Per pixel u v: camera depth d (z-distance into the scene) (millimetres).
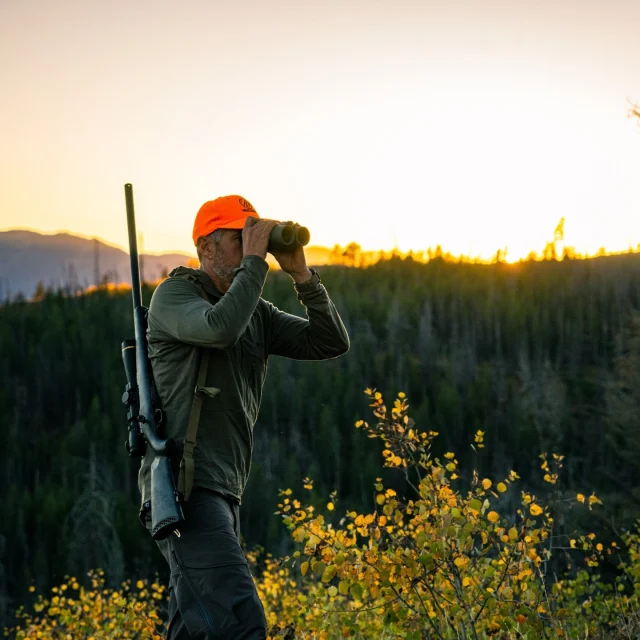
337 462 87375
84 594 12391
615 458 41531
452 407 93812
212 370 3613
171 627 3500
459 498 4730
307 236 3760
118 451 101500
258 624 3264
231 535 3434
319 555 4684
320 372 116500
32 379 145125
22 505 84812
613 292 148125
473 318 146750
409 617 4555
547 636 4711
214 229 3764
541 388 92500
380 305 162500
